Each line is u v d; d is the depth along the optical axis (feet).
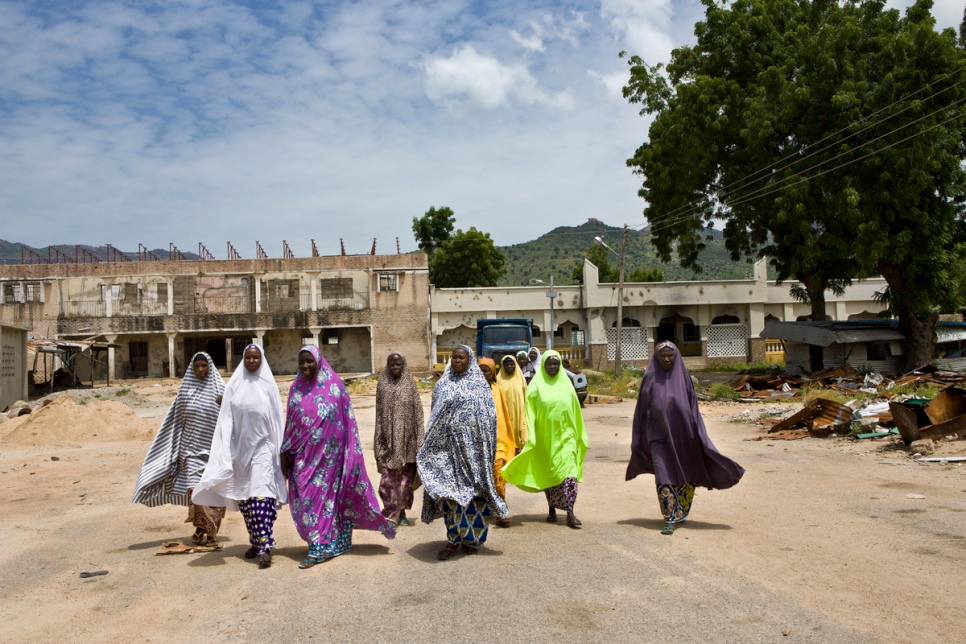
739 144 96.89
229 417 21.33
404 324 159.63
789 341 98.22
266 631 15.61
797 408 60.18
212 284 160.45
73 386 127.95
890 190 79.56
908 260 84.43
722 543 21.61
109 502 31.60
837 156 80.89
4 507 30.96
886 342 91.61
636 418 24.93
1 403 84.23
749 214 95.71
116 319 156.66
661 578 18.34
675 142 102.73
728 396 79.05
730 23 97.45
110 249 169.07
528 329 80.18
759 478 32.91
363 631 15.42
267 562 20.58
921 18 84.64
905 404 40.68
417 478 26.73
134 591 18.67
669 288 148.77
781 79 88.43
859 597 16.44
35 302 157.58
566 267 452.35
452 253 193.88
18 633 15.89
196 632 15.70
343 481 21.56
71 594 18.56
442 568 20.08
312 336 163.53
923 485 29.40
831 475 32.91
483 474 21.48
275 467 21.56
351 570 20.11
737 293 149.59
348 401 22.04
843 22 85.71
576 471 25.18
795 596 16.66
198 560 21.65
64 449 52.11
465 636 14.93
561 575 18.95
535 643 14.46
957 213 91.91
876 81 83.41
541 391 25.03
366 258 160.86
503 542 22.91
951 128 81.71
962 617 15.08
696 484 23.97
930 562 18.86
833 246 86.12
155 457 23.00
